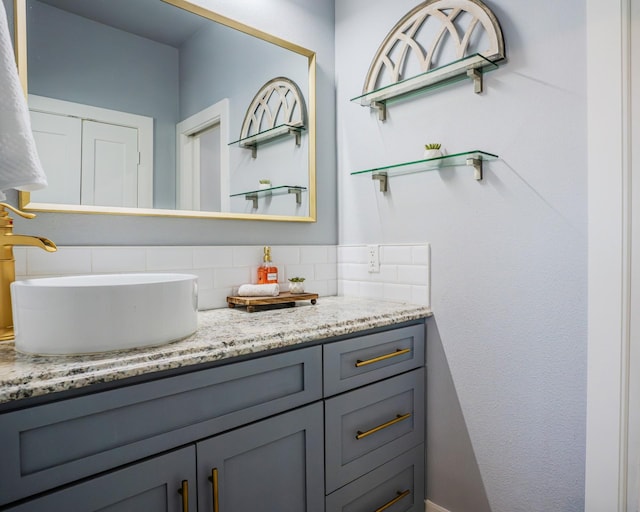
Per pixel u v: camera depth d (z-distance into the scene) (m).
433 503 1.54
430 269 1.53
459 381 1.45
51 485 0.72
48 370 0.74
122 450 0.80
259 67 1.63
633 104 1.08
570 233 1.19
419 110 1.56
